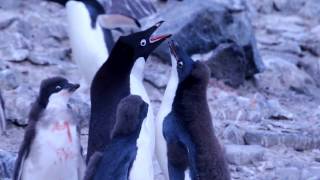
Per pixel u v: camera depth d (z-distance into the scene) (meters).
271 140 13.82
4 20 17.88
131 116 8.66
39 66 16.67
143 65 10.19
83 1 13.97
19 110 14.08
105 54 13.84
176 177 9.75
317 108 16.62
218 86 17.00
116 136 8.70
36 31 18.14
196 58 17.36
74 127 9.84
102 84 9.83
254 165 12.84
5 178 11.45
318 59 19.42
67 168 9.74
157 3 20.42
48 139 9.65
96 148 9.60
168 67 17.41
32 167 9.71
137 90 9.98
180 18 17.59
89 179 8.54
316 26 21.48
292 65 18.36
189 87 10.03
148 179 8.62
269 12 22.69
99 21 13.97
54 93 9.82
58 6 19.61
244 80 17.64
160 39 10.22
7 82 15.27
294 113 16.17
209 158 9.70
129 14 17.70
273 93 17.44
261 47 19.78
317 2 22.78
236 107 15.59
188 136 9.78
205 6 17.59
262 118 15.42
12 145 13.23
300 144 13.82
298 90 17.83
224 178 9.75
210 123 10.02
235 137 13.95
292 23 21.83
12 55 16.72
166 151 9.87
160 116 10.09
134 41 10.06
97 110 9.77
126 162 8.48
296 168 12.48
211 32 17.52
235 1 17.98
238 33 17.64
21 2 19.41
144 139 8.72
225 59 17.25
